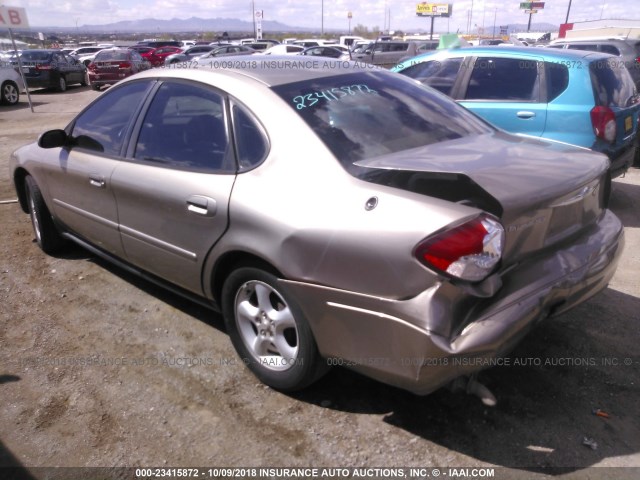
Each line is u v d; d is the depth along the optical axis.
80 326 3.64
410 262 2.20
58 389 3.01
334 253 2.39
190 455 2.55
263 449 2.57
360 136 2.79
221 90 3.09
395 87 3.40
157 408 2.85
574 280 2.55
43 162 4.32
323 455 2.53
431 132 3.02
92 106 4.06
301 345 2.67
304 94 2.98
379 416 2.75
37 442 2.65
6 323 3.70
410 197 2.31
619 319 3.57
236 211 2.75
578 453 2.50
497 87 5.73
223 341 3.43
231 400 2.90
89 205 3.91
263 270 2.73
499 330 2.22
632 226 5.45
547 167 2.61
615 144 5.39
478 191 2.33
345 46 30.27
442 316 2.17
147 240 3.41
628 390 2.89
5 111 15.59
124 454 2.56
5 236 5.30
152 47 35.53
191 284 3.22
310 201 2.52
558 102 5.37
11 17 14.81
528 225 2.39
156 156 3.35
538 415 2.73
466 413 2.76
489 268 2.19
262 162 2.79
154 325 3.63
